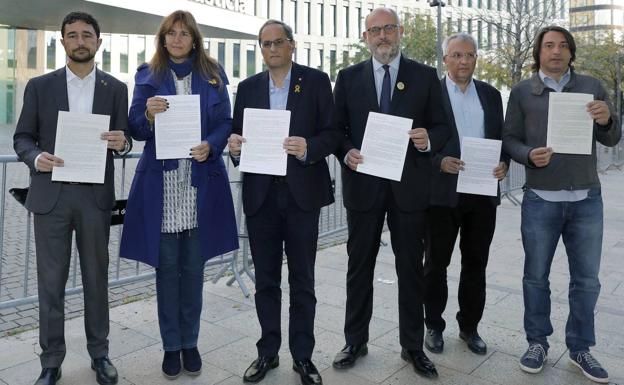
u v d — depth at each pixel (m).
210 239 3.35
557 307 4.72
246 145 3.19
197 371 3.43
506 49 20.03
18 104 28.83
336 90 3.53
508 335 4.09
